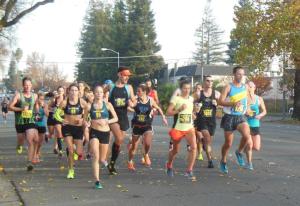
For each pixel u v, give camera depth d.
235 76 11.04
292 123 36.25
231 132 11.13
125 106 11.30
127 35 79.00
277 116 48.81
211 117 12.29
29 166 11.46
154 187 9.38
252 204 7.87
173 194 8.70
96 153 9.44
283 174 10.99
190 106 10.40
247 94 11.25
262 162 13.05
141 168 11.98
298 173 11.16
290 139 20.88
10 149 16.53
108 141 9.88
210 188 9.26
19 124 11.66
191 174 10.53
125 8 81.19
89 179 10.31
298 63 37.53
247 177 10.56
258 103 11.95
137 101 11.78
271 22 37.56
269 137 21.98
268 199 8.25
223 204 7.87
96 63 87.31
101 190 9.10
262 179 10.30
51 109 15.09
